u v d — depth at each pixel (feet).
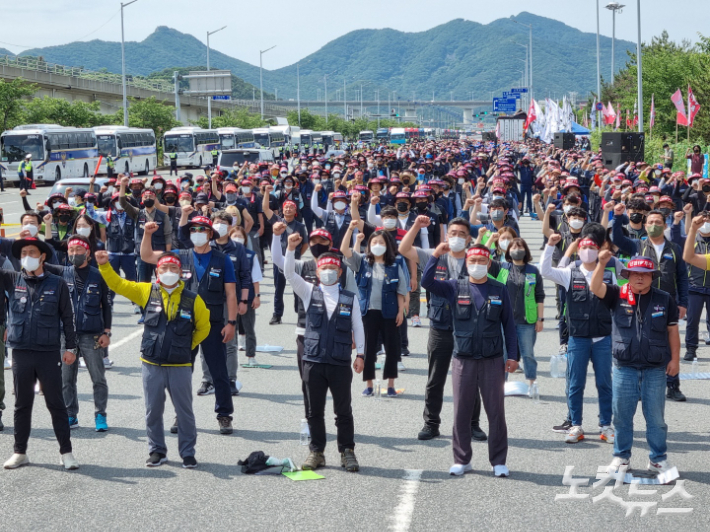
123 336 42.32
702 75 147.84
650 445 23.11
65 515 20.39
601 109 195.62
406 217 41.50
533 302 30.48
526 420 28.35
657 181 77.51
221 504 21.04
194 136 215.51
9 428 28.07
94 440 26.53
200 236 27.40
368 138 351.05
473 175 84.79
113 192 54.85
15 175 157.69
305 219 66.64
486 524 19.70
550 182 79.25
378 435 26.84
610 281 26.43
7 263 33.40
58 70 264.31
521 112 276.21
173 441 26.45
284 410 29.71
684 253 27.86
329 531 19.30
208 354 27.14
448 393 31.71
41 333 23.52
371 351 31.09
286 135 254.06
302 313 25.14
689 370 34.88
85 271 27.40
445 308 25.98
